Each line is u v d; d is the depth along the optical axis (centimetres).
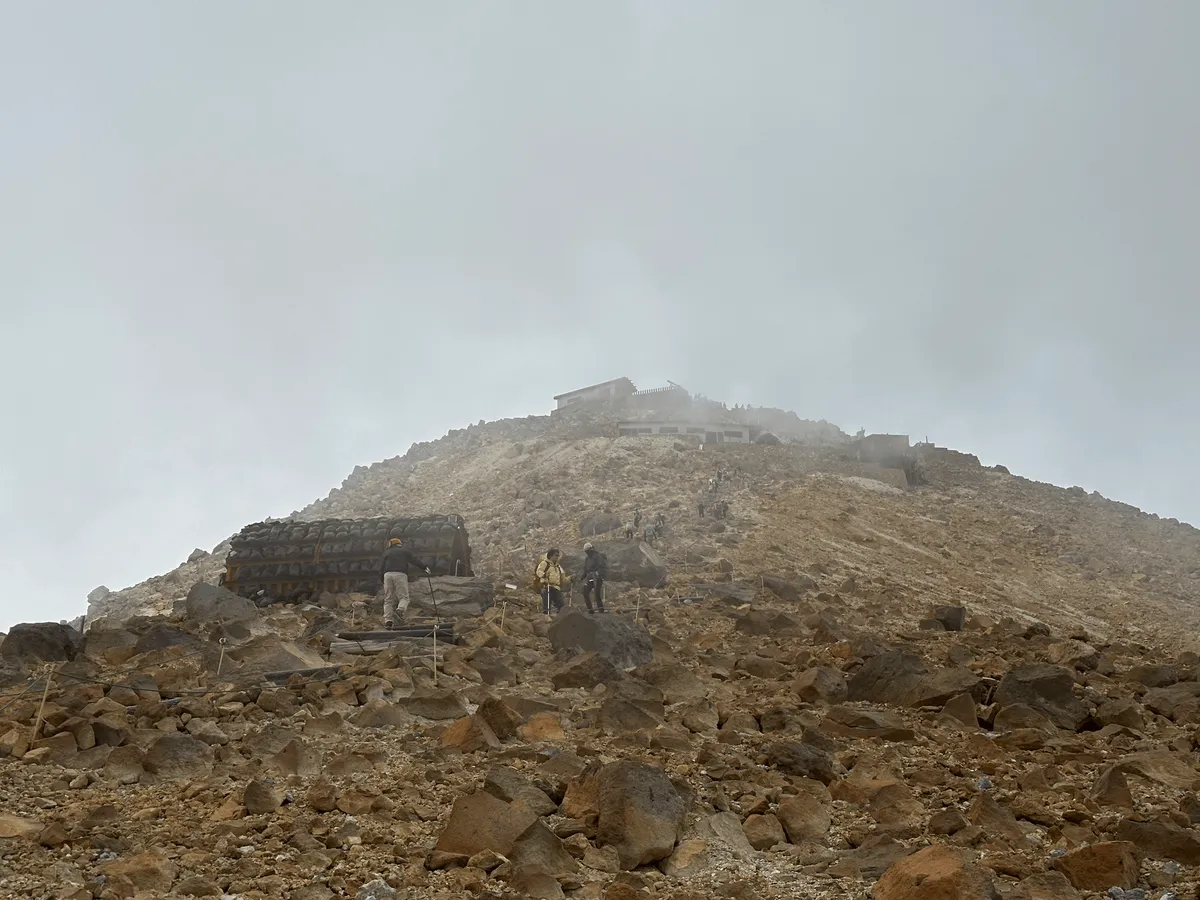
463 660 1353
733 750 954
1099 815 790
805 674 1279
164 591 3969
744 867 691
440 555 2186
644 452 5366
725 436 7000
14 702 1072
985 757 977
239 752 902
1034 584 3438
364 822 723
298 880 619
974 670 1467
